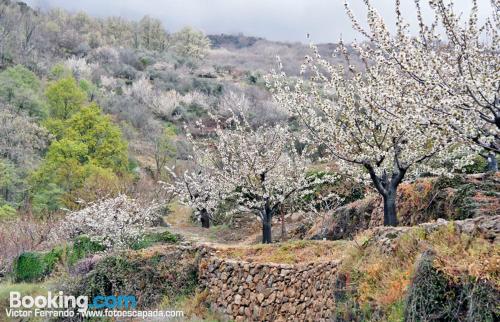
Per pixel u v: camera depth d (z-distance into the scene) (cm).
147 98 6750
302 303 1093
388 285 792
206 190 2511
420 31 927
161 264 1509
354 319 820
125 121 5878
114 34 10888
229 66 9244
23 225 2623
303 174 1856
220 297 1329
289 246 1378
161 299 1446
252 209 1792
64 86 4794
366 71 1187
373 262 886
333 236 1756
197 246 1505
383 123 1227
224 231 2489
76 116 3931
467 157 1260
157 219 2738
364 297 815
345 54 1195
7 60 6956
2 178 3469
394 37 962
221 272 1362
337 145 1275
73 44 9294
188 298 1408
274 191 1864
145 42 10969
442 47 935
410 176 1432
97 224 2009
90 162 3562
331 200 2209
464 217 1148
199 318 1267
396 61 933
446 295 661
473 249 709
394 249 867
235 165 1861
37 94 5484
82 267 1677
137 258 1547
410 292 704
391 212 1248
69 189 3347
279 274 1191
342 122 1283
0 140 4062
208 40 11531
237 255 1417
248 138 1902
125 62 8669
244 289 1266
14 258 2192
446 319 645
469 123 870
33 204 3291
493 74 830
